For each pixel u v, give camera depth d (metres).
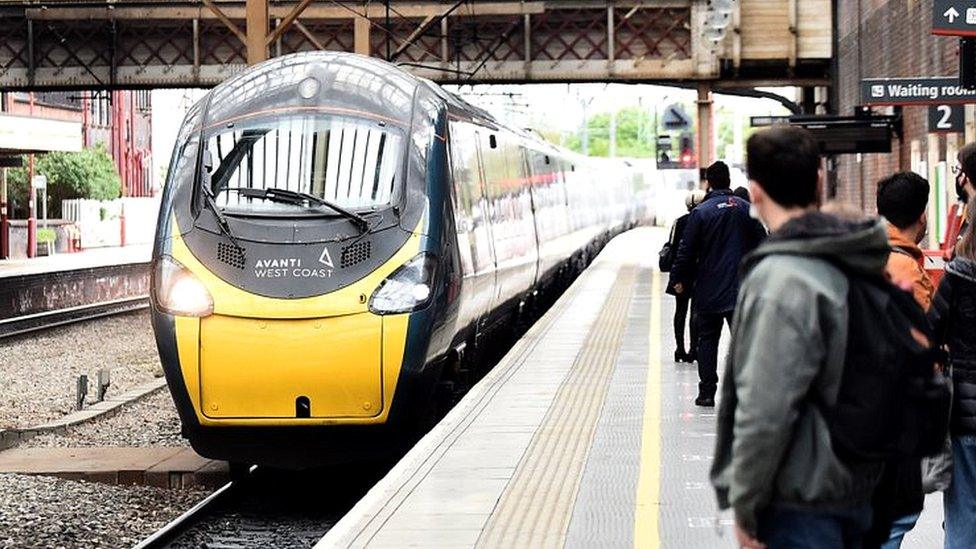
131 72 54.75
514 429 15.25
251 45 29.34
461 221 18.67
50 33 54.91
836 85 49.84
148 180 113.31
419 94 18.27
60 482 17.84
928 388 5.60
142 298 54.06
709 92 53.12
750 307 5.39
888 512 5.89
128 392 26.72
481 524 10.88
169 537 14.79
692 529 10.58
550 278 37.25
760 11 51.22
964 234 8.07
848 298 5.44
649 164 98.50
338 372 15.90
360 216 16.45
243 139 17.09
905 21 35.62
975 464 8.11
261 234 16.30
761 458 5.30
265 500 17.02
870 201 42.06
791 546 5.50
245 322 15.91
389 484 12.45
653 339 24.36
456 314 17.73
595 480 12.52
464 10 52.78
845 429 5.42
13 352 34.59
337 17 52.53
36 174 89.44
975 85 20.41
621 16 53.22
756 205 5.75
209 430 16.11
